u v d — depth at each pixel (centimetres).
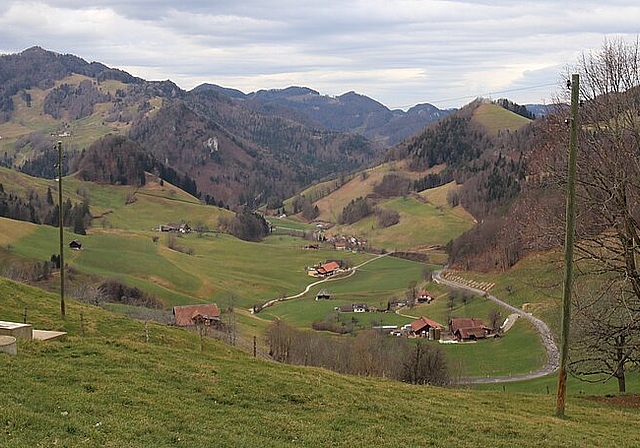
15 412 1659
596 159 3042
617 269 3103
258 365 2922
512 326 11244
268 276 18400
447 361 7788
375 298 15688
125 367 2405
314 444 1847
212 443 1720
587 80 3105
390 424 2145
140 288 12500
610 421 2598
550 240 3253
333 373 3042
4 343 2391
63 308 4066
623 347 3141
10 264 12244
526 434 2194
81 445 1529
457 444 2006
